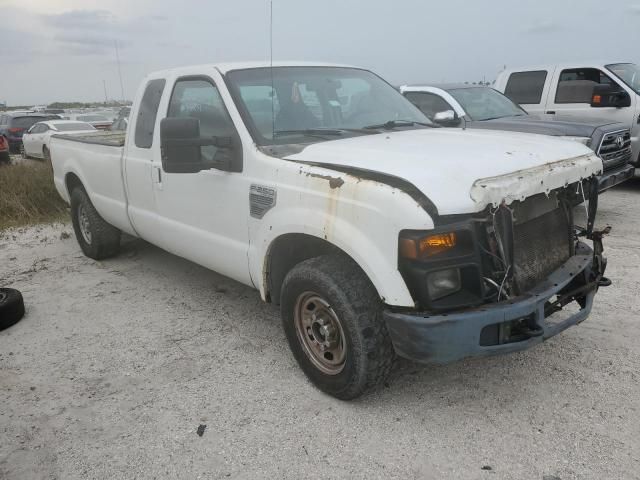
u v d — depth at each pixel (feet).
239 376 12.14
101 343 14.02
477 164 9.84
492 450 9.39
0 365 13.06
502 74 33.27
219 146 12.20
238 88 12.91
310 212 10.41
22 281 19.06
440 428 10.05
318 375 11.21
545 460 9.08
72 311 16.16
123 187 17.20
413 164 9.73
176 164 11.76
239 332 14.33
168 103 14.66
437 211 8.83
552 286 10.18
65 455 9.78
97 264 20.61
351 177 9.87
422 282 8.93
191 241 14.35
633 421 9.96
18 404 11.40
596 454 9.16
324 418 10.50
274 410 10.82
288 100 13.28
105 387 11.94
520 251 10.22
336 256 10.59
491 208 9.19
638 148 27.58
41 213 29.55
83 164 19.52
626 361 11.95
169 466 9.39
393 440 9.77
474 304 9.29
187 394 11.51
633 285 16.02
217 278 18.45
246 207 12.09
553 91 30.45
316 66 14.89
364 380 10.16
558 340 12.99
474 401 10.82
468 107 25.95
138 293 17.39
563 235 11.45
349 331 10.00
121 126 36.14
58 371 12.69
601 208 25.50
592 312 14.34
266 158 11.63
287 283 11.10
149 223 16.15
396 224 9.00
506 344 9.46
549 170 10.28
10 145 68.13
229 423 10.47
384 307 9.75
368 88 15.29
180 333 14.40
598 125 22.86
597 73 28.86
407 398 11.02
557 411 10.36
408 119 14.88
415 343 9.21
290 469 9.18
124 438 10.18
